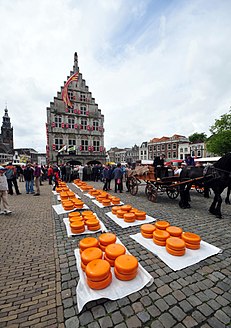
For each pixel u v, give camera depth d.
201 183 5.58
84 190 10.34
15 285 2.42
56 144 27.02
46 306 2.05
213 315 1.85
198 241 3.13
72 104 28.31
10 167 9.69
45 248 3.47
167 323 1.76
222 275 2.50
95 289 2.12
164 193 9.14
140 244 3.44
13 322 1.85
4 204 5.90
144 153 56.28
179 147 45.03
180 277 2.46
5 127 73.44
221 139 26.03
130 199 7.91
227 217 5.11
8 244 3.66
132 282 2.27
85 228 4.29
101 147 30.98
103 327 1.73
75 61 29.47
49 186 13.86
